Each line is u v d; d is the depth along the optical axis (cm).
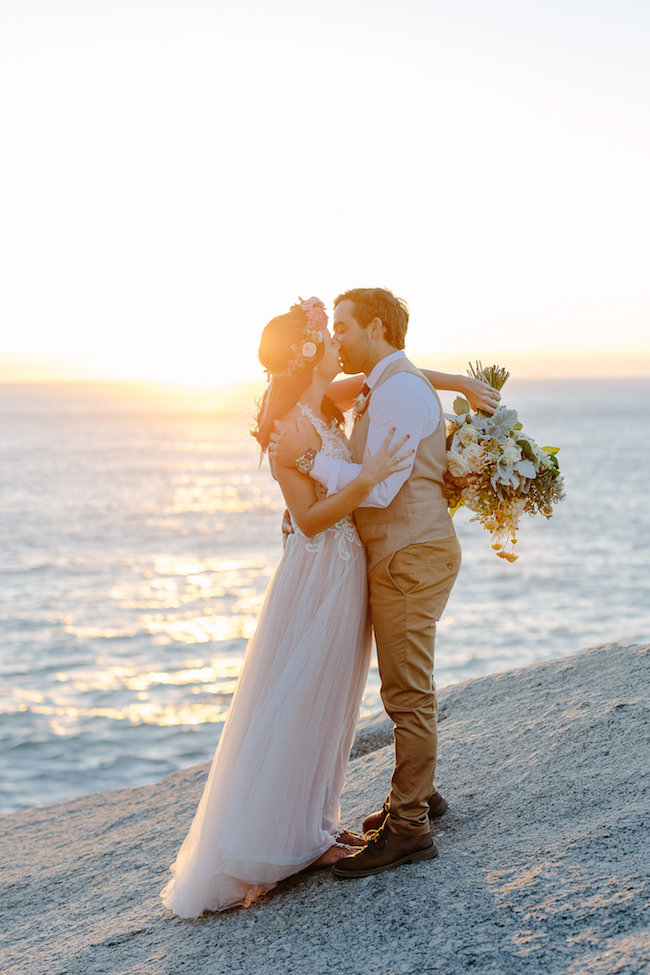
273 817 305
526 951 241
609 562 3150
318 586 315
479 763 389
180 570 3142
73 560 3384
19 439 12731
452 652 1878
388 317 313
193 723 1385
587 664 486
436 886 289
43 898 395
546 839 303
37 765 1202
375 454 297
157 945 303
